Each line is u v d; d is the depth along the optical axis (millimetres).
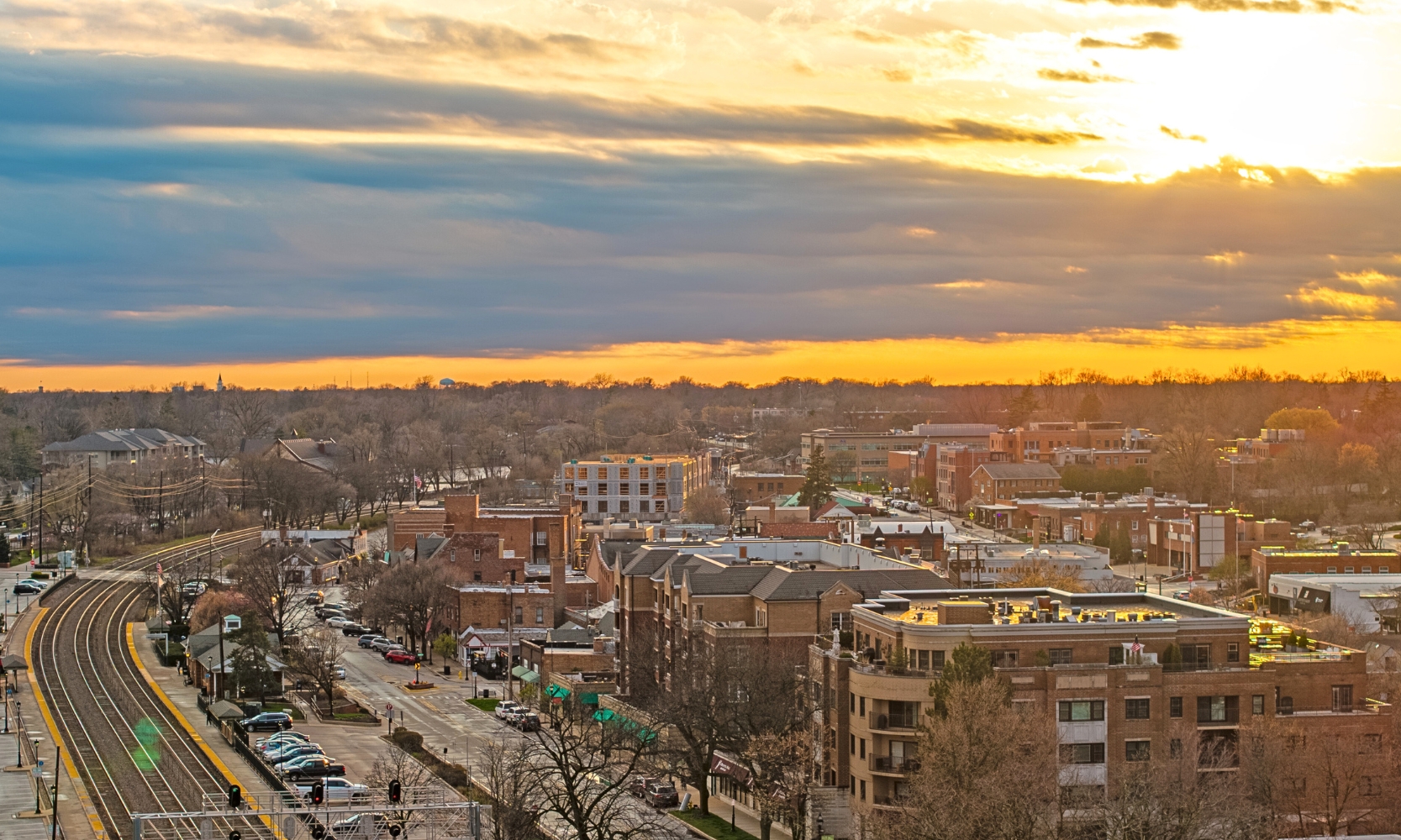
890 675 139750
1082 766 136750
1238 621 143125
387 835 134250
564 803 156500
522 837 134875
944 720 126938
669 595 198750
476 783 162875
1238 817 115375
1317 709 141125
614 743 157125
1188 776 124750
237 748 180875
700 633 186875
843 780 145625
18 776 162875
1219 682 139375
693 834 150125
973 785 118375
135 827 116625
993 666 136625
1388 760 135000
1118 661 140500
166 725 197375
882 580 183500
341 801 138875
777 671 164625
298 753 170000
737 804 164250
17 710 196750
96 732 192375
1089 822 121000
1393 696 149125
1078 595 160625
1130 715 137750
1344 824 132000
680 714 161875
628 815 155875
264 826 140500
